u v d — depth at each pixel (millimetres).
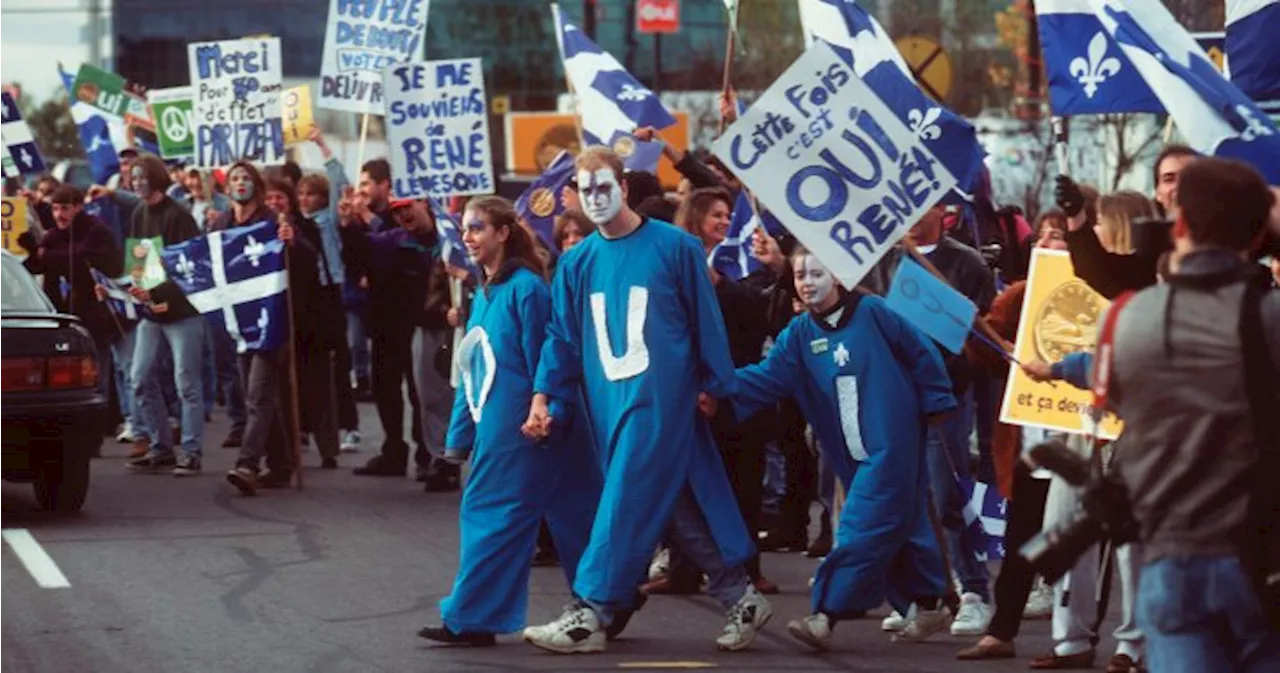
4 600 12289
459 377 11250
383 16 19062
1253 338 6488
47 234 20391
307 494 17188
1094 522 6641
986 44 41875
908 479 10844
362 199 18438
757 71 46031
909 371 10875
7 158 22078
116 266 20109
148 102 27016
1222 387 6516
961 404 11734
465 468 19875
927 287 10305
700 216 13383
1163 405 6578
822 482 13352
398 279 17984
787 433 14422
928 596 11055
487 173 17000
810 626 10906
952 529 11648
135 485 17750
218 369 22516
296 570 13398
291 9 72000
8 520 15586
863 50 13703
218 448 20922
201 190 24562
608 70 17625
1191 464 6520
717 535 10875
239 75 19047
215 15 72625
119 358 20547
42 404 15562
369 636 11258
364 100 19094
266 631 11375
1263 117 9836
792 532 14609
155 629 11422
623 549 10727
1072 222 9102
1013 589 10695
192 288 17344
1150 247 6992
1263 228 6664
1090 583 10406
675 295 10797
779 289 13242
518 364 11016
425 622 11664
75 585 12797
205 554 14016
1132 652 10227
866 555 10805
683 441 10766
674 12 48781
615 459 10742
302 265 17844
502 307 11070
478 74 16984
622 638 11312
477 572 10961
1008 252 15180
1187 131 9836
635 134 14523
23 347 15570
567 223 14180
